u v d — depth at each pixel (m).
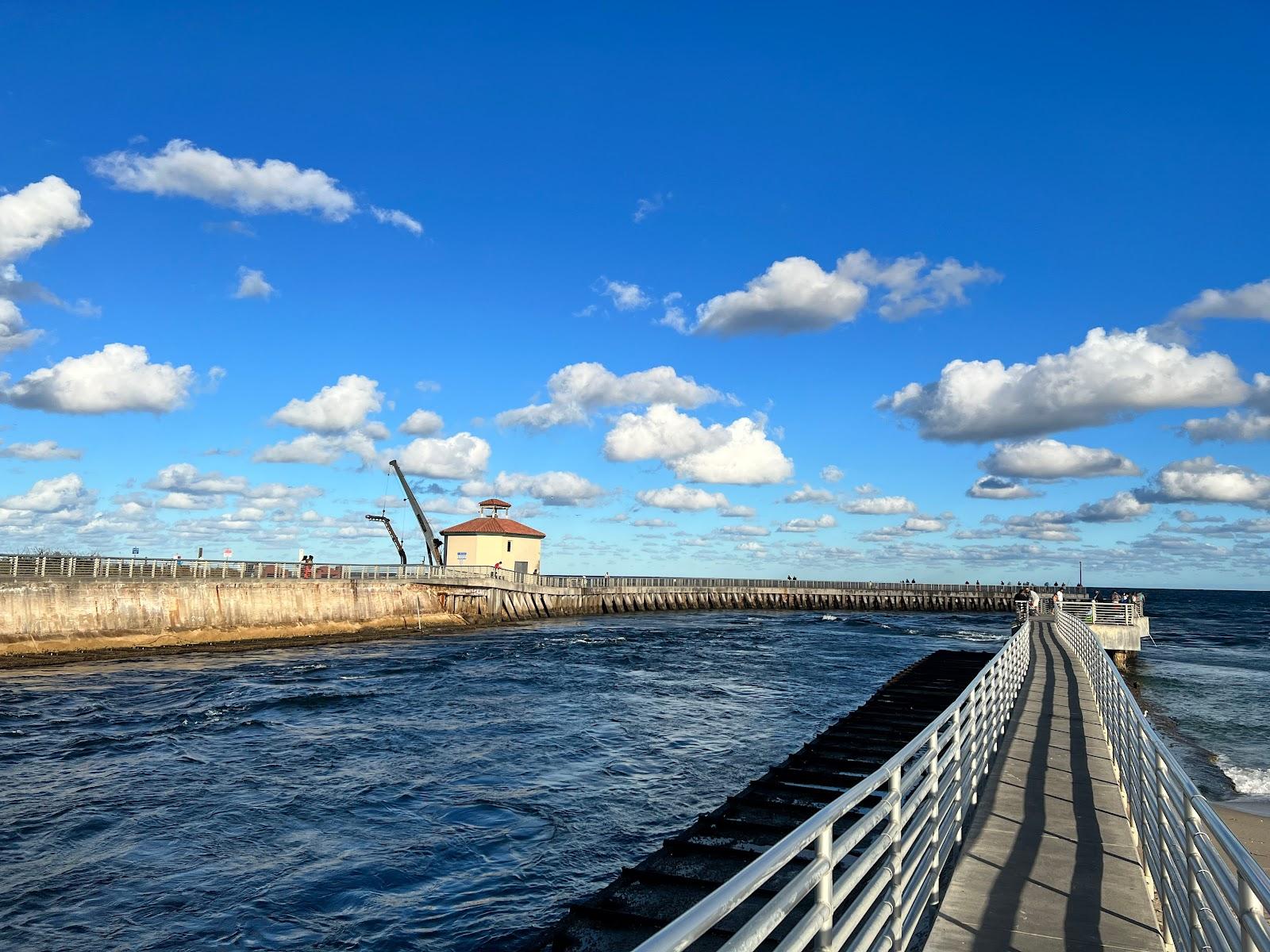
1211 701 35.22
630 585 88.56
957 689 27.36
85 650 40.34
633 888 11.25
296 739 23.83
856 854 12.65
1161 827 7.54
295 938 12.28
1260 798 18.91
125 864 14.77
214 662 39.62
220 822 16.81
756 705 31.19
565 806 18.05
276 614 49.59
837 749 18.56
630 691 33.44
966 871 8.77
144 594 43.38
